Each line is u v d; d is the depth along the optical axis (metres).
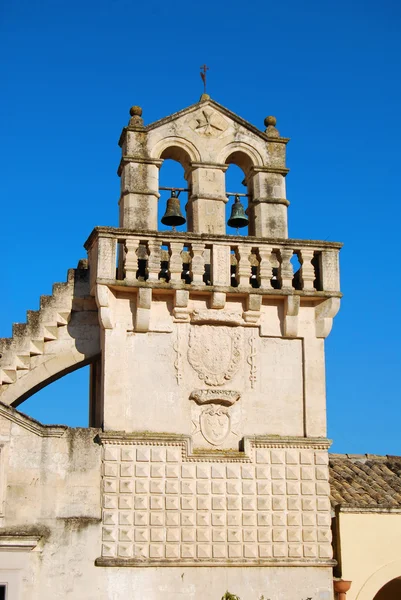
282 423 27.59
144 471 26.39
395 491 30.38
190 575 25.95
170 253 27.70
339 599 26.83
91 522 25.84
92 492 26.08
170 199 29.19
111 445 26.41
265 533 26.61
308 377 27.95
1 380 28.22
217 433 27.12
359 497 29.50
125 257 27.39
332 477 30.78
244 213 29.38
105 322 27.02
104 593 25.39
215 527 26.41
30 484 25.78
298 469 27.27
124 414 26.69
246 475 26.92
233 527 26.50
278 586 26.33
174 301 27.48
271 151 29.89
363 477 31.19
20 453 25.91
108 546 25.72
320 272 28.52
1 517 25.36
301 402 27.88
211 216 28.95
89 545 25.67
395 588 32.25
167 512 26.27
